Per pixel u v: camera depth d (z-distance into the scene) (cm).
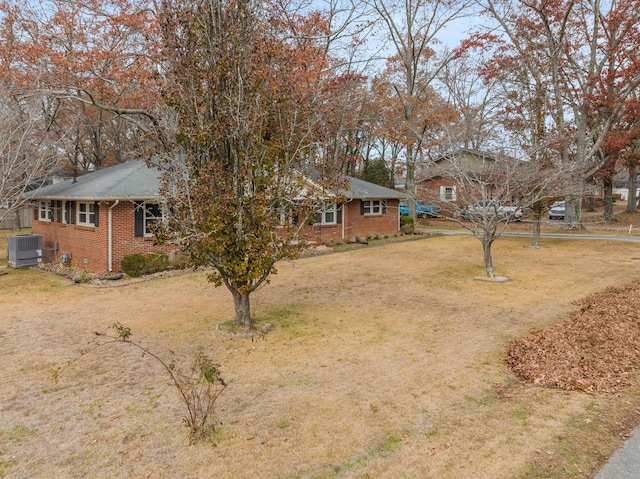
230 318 907
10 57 1925
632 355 654
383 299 1070
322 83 1806
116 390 581
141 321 898
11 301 1076
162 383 602
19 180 1681
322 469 406
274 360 681
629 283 1191
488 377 611
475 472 396
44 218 1827
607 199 3166
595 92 2334
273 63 820
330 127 991
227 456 429
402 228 2608
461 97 3406
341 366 655
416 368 646
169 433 473
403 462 415
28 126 1515
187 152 737
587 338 734
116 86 1992
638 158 2995
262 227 747
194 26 733
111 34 1948
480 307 990
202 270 1432
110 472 406
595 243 2031
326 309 980
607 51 2291
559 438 450
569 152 2323
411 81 2817
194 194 714
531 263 1548
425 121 2478
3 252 1914
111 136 3334
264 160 752
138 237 1437
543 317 904
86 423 497
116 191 1364
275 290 1174
